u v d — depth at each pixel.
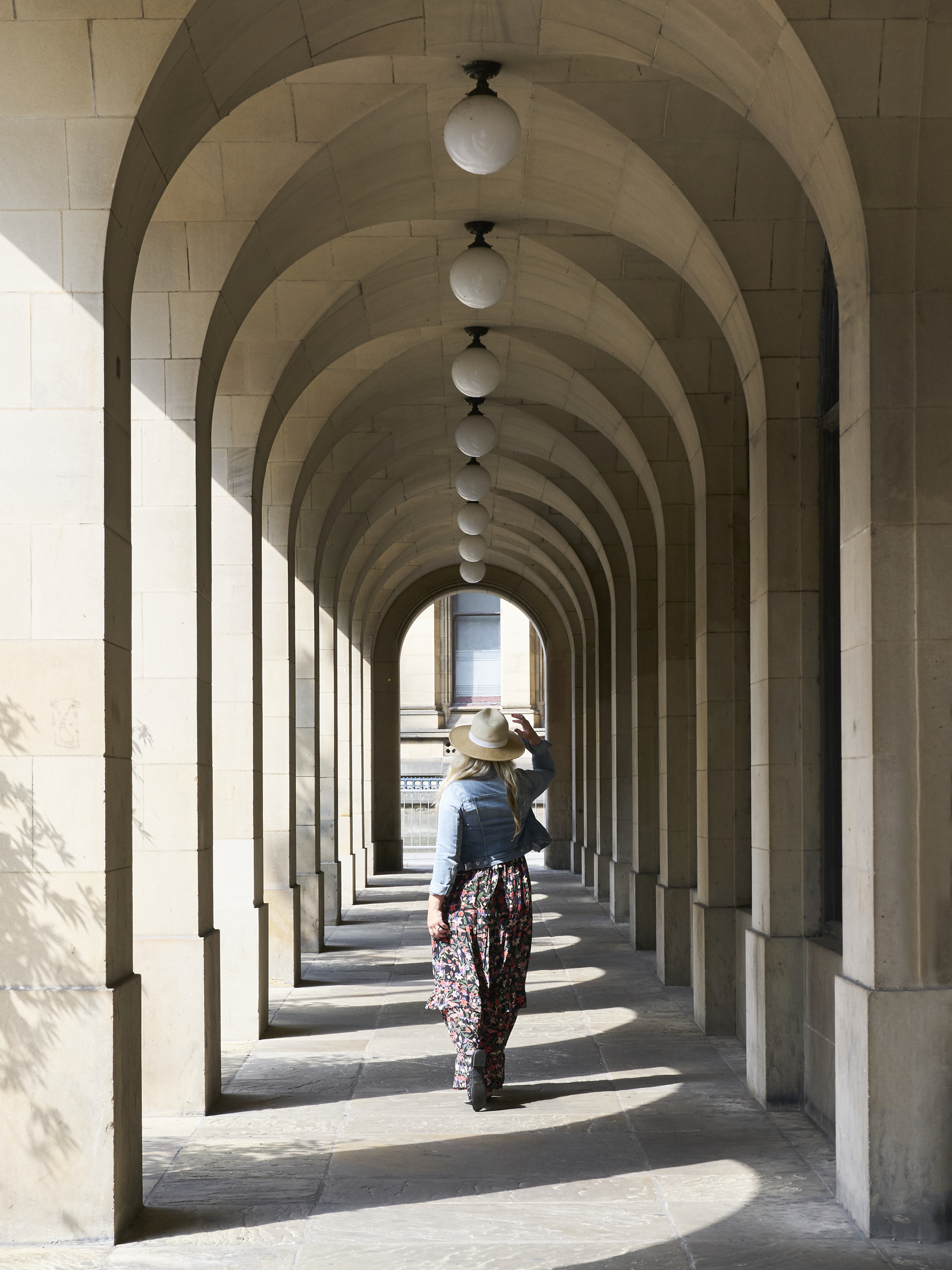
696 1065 6.89
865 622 4.57
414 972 10.24
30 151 4.39
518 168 7.04
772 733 6.20
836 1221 4.50
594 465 11.61
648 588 11.56
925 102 4.48
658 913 9.73
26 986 4.32
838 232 4.84
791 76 4.69
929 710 4.50
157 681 6.24
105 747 4.38
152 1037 5.94
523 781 6.19
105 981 4.35
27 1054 4.29
